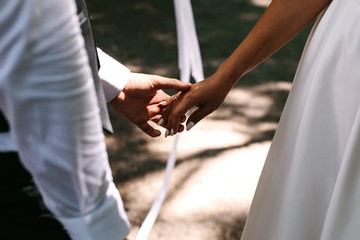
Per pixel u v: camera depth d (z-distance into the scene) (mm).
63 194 744
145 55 3840
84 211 763
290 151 1262
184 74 1474
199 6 4949
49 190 739
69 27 662
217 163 2588
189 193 2346
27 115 673
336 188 1104
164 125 1460
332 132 1137
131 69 3609
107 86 1342
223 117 3047
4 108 689
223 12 4832
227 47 4059
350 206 1104
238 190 2387
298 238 1236
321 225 1220
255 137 2863
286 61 3846
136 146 2719
